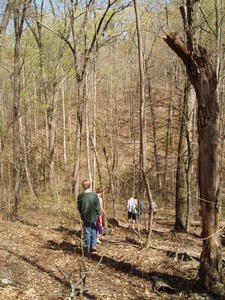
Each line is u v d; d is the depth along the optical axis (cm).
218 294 497
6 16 1136
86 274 577
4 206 1220
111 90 2550
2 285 502
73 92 3009
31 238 840
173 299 505
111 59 2273
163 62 1600
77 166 1343
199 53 501
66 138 3020
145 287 552
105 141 2789
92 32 1438
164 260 680
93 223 727
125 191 2114
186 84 1087
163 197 2095
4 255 654
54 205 1434
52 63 1953
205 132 505
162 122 2767
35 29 1891
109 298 500
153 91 2519
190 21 530
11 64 1950
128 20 1479
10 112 2202
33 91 2212
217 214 509
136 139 2756
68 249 755
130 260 678
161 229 1196
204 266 518
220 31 889
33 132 2983
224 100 1122
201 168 513
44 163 2288
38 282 545
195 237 1052
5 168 1695
